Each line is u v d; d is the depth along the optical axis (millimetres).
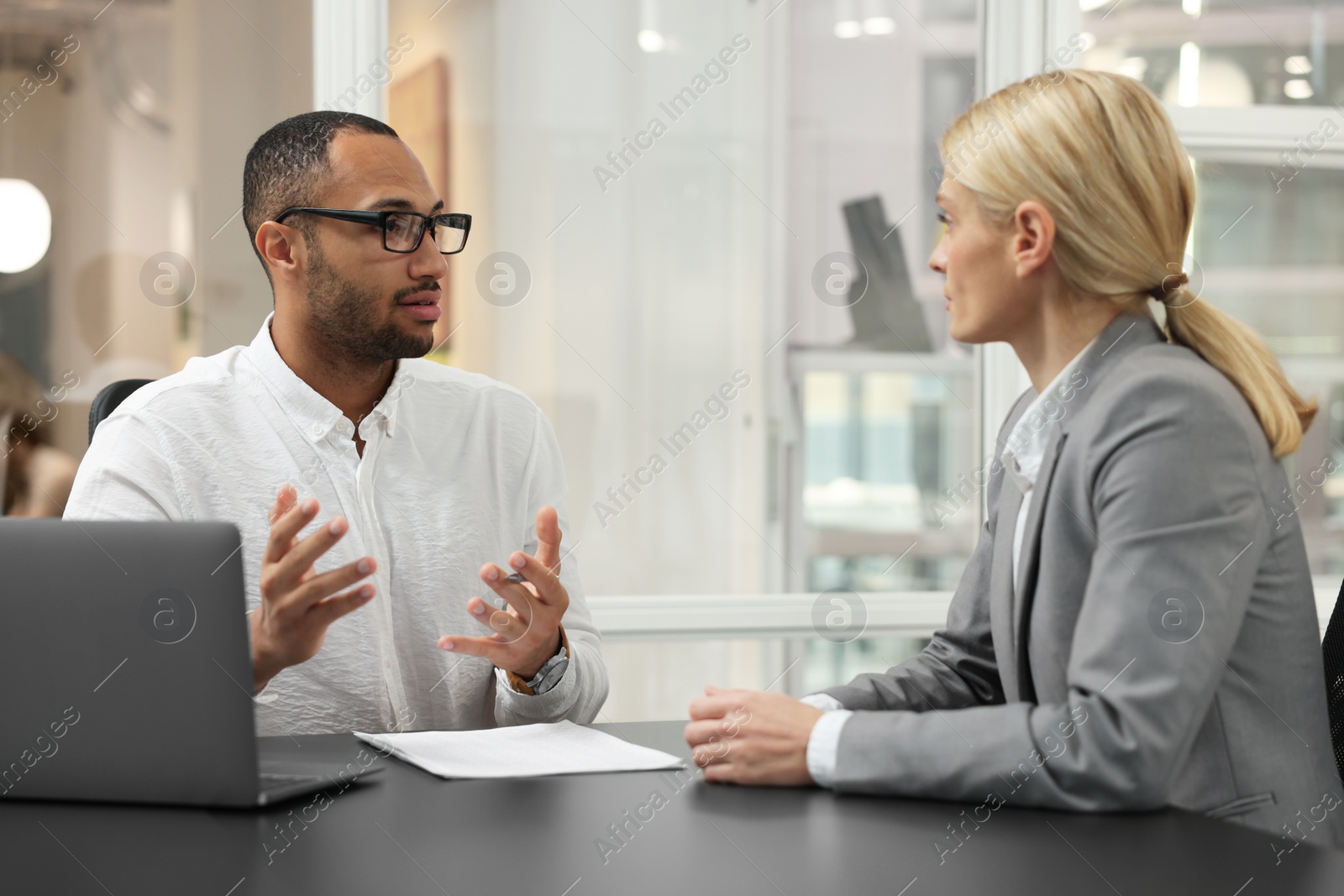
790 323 2570
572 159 2488
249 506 1546
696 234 2543
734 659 2592
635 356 2537
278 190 1536
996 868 812
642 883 775
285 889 766
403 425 1650
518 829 905
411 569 1597
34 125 2467
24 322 2484
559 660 1395
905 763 991
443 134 2422
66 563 949
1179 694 953
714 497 2570
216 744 949
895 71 2553
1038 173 1129
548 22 2457
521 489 1730
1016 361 2564
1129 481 1010
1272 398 1087
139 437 1539
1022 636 1130
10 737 971
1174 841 878
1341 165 2545
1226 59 2523
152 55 2473
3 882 783
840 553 2598
